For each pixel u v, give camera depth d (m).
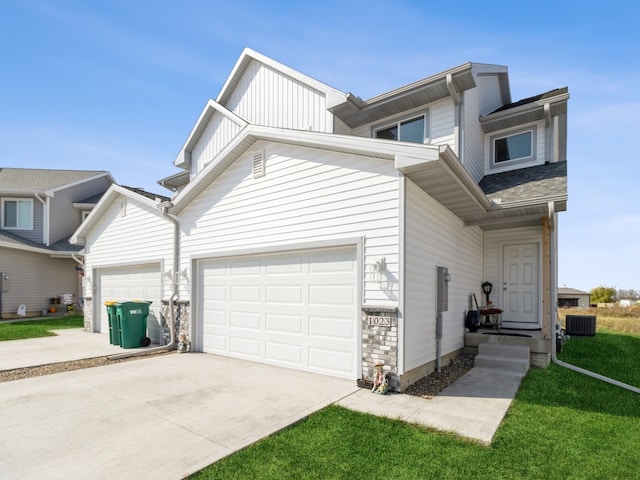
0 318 16.91
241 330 7.97
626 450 3.68
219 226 8.51
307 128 9.88
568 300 49.41
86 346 9.79
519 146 10.11
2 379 6.44
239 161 8.16
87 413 4.64
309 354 6.67
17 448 3.67
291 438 3.86
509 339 7.74
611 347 9.59
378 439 3.84
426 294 6.40
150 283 10.56
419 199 6.20
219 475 3.14
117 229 11.97
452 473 3.20
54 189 19.97
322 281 6.57
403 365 5.43
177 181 15.11
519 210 7.61
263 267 7.60
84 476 3.12
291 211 7.07
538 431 4.12
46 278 19.23
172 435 3.95
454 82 8.20
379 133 9.78
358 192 6.10
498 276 10.01
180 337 8.98
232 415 4.53
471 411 4.69
